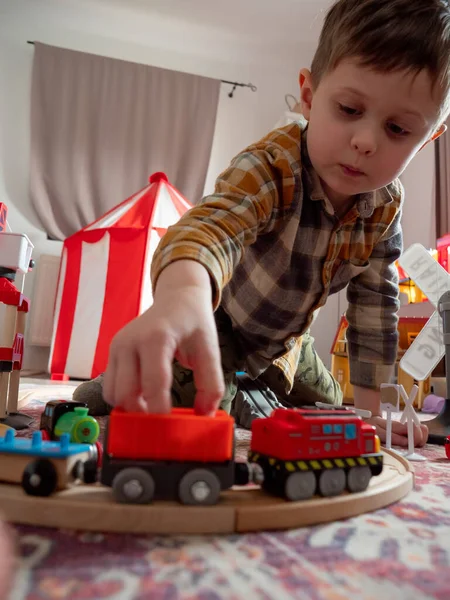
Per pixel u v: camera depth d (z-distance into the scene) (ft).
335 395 4.13
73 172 9.86
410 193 9.35
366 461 1.35
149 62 10.82
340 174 2.02
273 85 11.32
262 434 1.34
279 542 1.04
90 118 10.06
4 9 10.01
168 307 1.29
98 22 10.32
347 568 0.92
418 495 1.53
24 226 9.82
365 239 2.64
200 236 1.59
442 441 2.92
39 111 9.80
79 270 7.48
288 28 10.21
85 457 1.27
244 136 11.03
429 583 0.87
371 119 1.85
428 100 1.82
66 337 7.45
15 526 1.04
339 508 1.23
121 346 1.22
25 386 5.87
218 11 9.84
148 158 10.21
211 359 1.28
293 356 3.47
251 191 2.04
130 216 7.57
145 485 1.08
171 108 10.44
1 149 9.90
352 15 1.89
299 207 2.31
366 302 3.05
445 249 5.69
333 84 1.91
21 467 1.18
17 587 0.77
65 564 0.87
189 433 1.15
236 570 0.88
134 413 1.18
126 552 0.94
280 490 1.21
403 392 2.46
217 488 1.13
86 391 3.47
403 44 1.75
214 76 11.10
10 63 10.11
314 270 2.59
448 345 3.17
